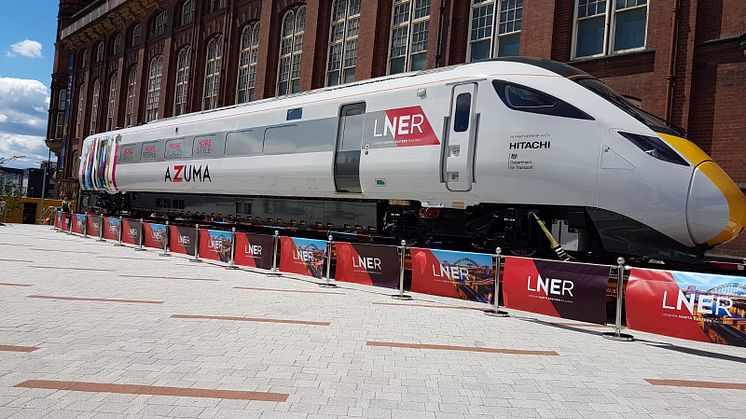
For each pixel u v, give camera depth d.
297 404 3.72
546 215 8.83
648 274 6.24
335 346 5.43
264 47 23.70
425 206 10.18
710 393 4.39
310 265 10.70
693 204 7.38
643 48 12.07
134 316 6.46
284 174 12.92
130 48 36.41
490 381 4.48
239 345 5.29
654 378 4.80
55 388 3.85
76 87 43.59
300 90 21.50
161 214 19.09
